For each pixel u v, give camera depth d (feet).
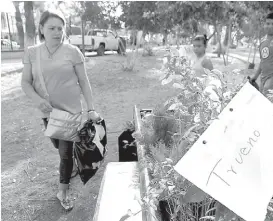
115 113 19.06
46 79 7.68
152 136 5.42
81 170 8.23
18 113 19.35
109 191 5.14
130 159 9.53
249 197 2.69
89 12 36.76
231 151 2.82
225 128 2.90
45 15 7.43
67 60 7.70
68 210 8.73
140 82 28.84
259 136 2.93
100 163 8.38
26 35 39.14
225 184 2.70
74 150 8.23
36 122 17.38
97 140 8.09
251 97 3.06
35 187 10.12
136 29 36.17
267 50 10.80
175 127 5.15
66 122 7.79
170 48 3.68
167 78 3.65
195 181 2.67
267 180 2.78
